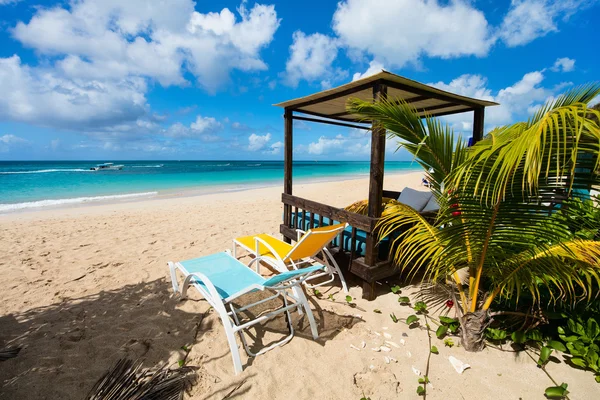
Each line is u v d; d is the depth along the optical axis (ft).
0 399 6.21
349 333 8.47
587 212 7.50
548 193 6.13
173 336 8.36
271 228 20.81
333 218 11.66
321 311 9.61
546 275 6.64
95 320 9.16
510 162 4.77
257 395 6.35
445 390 6.42
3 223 22.72
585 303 7.79
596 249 6.12
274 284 8.11
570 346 7.02
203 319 9.19
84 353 7.64
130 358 7.46
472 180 6.32
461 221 7.22
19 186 54.39
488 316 7.50
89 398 6.29
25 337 8.29
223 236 18.75
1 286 11.60
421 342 8.05
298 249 9.68
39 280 12.17
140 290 11.20
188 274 8.67
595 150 4.91
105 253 15.53
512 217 6.56
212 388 6.52
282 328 8.74
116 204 33.58
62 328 8.72
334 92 10.65
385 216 9.53
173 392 6.37
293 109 14.32
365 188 45.83
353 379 6.77
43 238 18.37
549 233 6.53
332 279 11.31
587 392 6.18
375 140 9.45
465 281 10.81
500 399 6.15
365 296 10.41
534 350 7.50
